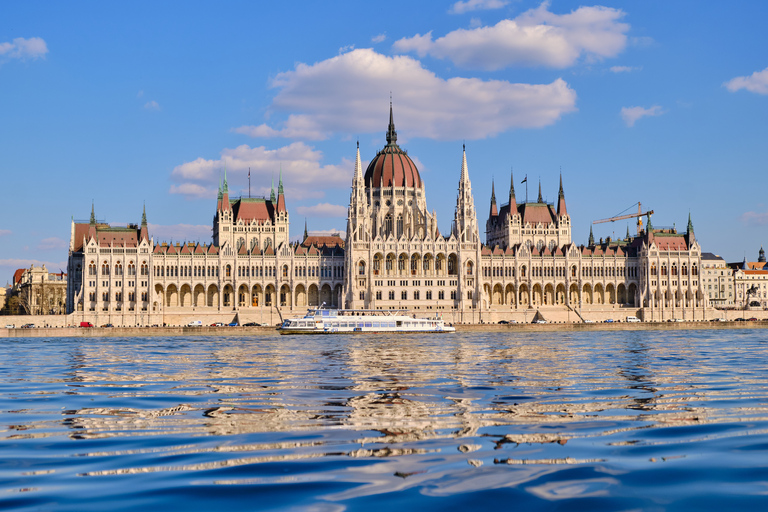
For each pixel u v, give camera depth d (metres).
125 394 62.38
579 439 40.59
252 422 46.75
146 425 45.84
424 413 50.50
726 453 36.66
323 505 28.02
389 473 32.88
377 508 27.72
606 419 47.62
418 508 27.72
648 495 29.33
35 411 52.16
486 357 108.62
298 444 39.47
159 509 27.58
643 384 69.56
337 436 41.81
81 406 54.69
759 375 78.62
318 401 57.03
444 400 57.56
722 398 58.66
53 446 39.28
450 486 30.64
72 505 28.05
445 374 80.62
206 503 28.27
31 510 27.44
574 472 32.91
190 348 137.00
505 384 69.75
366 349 131.38
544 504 28.23
